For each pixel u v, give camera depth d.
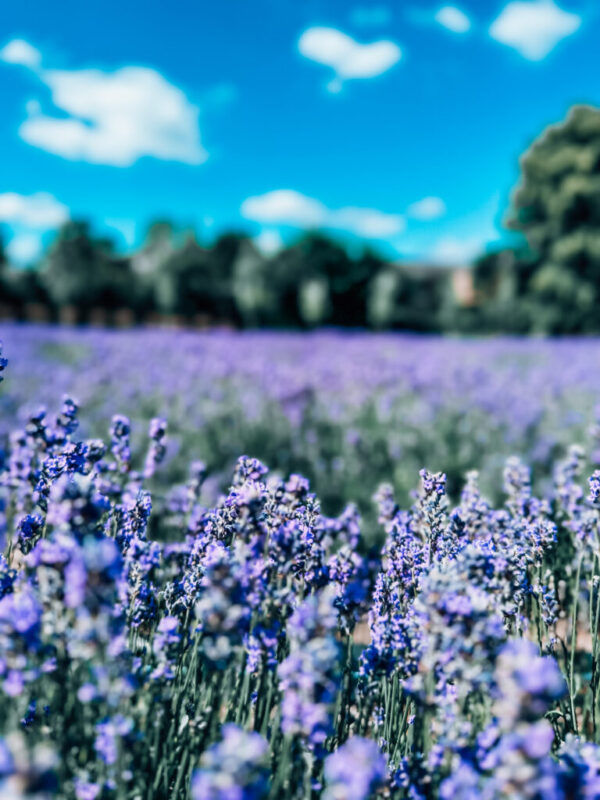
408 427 7.63
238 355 13.59
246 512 1.68
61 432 2.67
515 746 1.13
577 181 35.44
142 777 1.54
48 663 1.42
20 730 1.49
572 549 3.05
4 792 0.94
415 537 2.48
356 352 15.45
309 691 1.31
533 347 17.72
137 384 9.38
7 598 1.42
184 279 44.59
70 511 1.40
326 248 47.34
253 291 43.66
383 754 1.65
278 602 1.69
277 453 6.87
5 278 43.47
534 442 6.95
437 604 1.47
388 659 1.84
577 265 35.75
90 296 44.06
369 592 2.69
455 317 42.78
